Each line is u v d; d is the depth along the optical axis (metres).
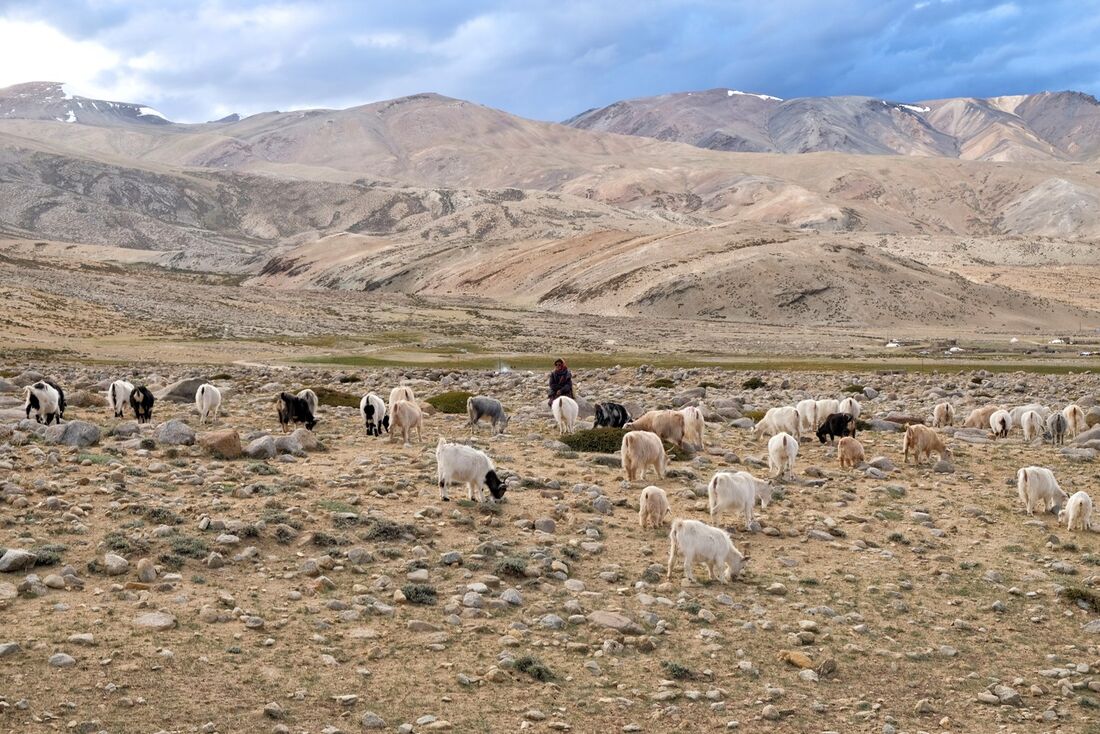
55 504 14.59
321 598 12.26
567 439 24.28
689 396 38.00
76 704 8.93
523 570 13.72
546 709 9.91
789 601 13.93
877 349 118.12
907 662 12.01
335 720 9.26
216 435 19.97
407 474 19.17
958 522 18.94
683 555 14.91
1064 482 23.09
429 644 11.18
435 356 79.81
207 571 12.67
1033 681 11.69
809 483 21.31
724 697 10.62
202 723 8.90
